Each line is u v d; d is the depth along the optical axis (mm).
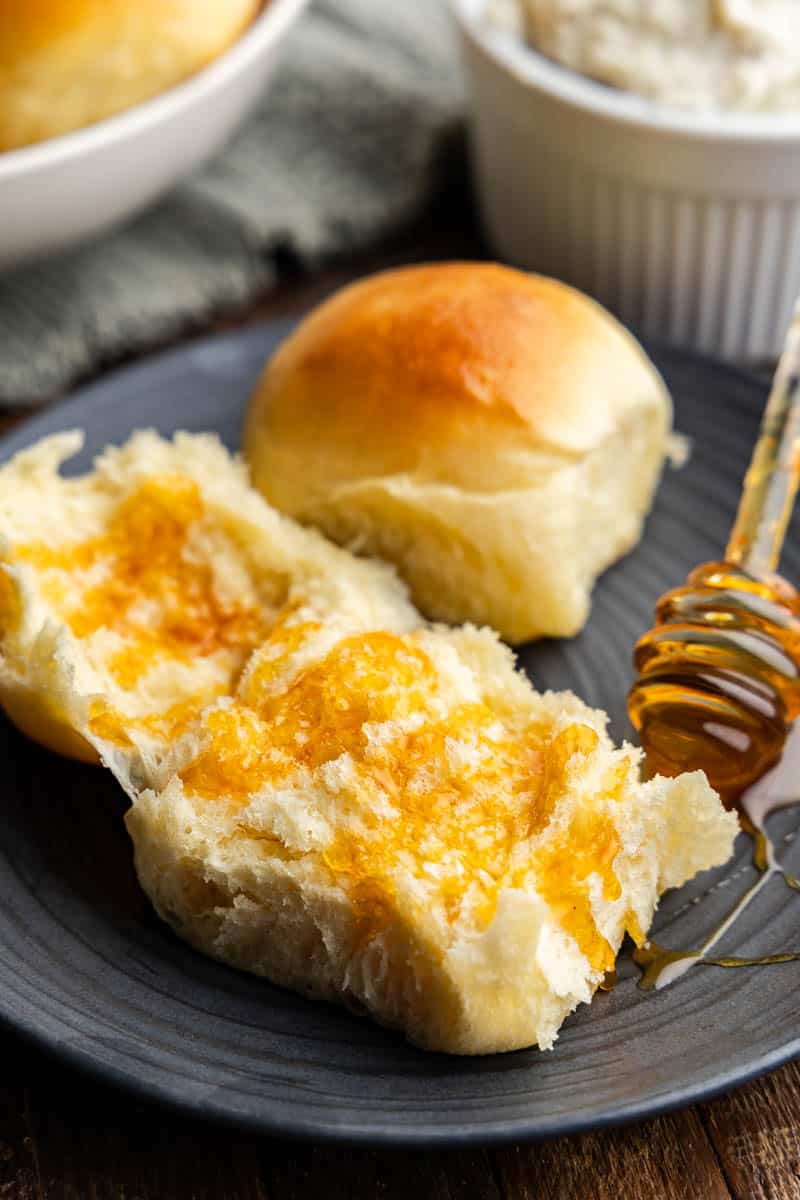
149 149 365
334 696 287
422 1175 272
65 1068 279
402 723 285
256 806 279
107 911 290
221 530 314
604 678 320
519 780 284
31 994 277
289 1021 276
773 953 282
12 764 310
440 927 268
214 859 277
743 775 302
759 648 305
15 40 345
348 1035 274
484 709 293
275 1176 273
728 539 339
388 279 338
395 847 275
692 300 386
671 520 342
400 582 322
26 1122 279
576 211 383
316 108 420
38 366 380
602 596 332
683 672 306
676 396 355
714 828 279
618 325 350
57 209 364
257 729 288
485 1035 267
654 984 279
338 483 322
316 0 441
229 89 371
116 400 357
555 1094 265
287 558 312
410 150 413
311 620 302
